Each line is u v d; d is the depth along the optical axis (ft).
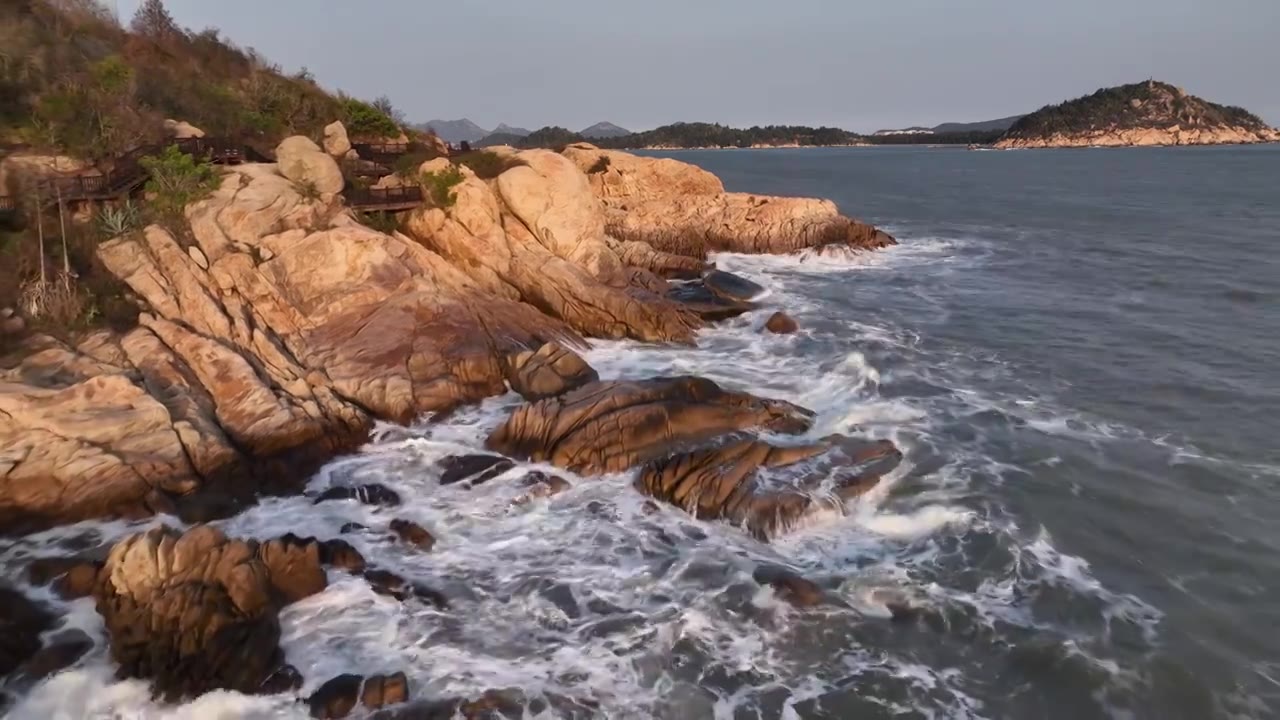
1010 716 42.68
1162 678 45.32
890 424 79.15
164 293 79.87
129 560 46.57
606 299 107.24
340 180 103.81
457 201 109.50
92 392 62.59
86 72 112.47
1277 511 63.31
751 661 46.65
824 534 59.41
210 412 69.87
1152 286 142.10
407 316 87.92
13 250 78.07
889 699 43.80
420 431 76.33
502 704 42.32
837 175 481.46
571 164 120.88
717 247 179.22
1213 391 88.63
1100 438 76.59
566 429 69.87
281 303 85.92
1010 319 121.08
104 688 42.32
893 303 131.44
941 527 60.49
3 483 57.26
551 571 55.11
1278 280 143.33
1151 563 56.54
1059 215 252.83
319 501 63.98
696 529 59.98
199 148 102.83
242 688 42.45
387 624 48.78
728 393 76.18
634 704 43.06
